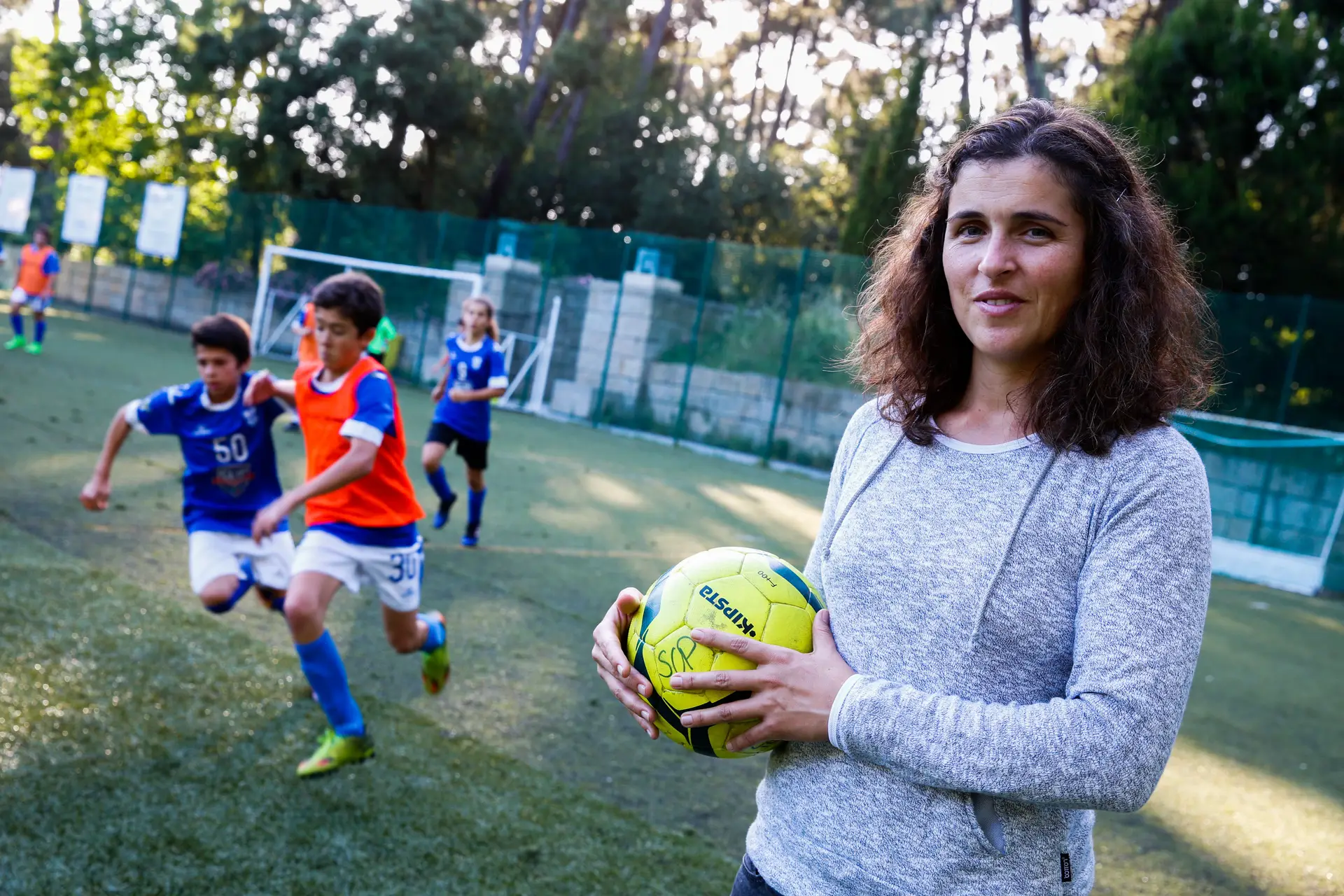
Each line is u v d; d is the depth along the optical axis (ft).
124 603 14.44
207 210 67.00
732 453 46.19
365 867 8.79
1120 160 4.13
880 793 4.14
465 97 74.23
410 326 57.16
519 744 11.81
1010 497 4.00
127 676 12.03
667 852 9.68
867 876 4.12
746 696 4.29
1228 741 15.24
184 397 12.02
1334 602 31.22
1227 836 11.68
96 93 88.94
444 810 9.96
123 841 8.69
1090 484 3.88
